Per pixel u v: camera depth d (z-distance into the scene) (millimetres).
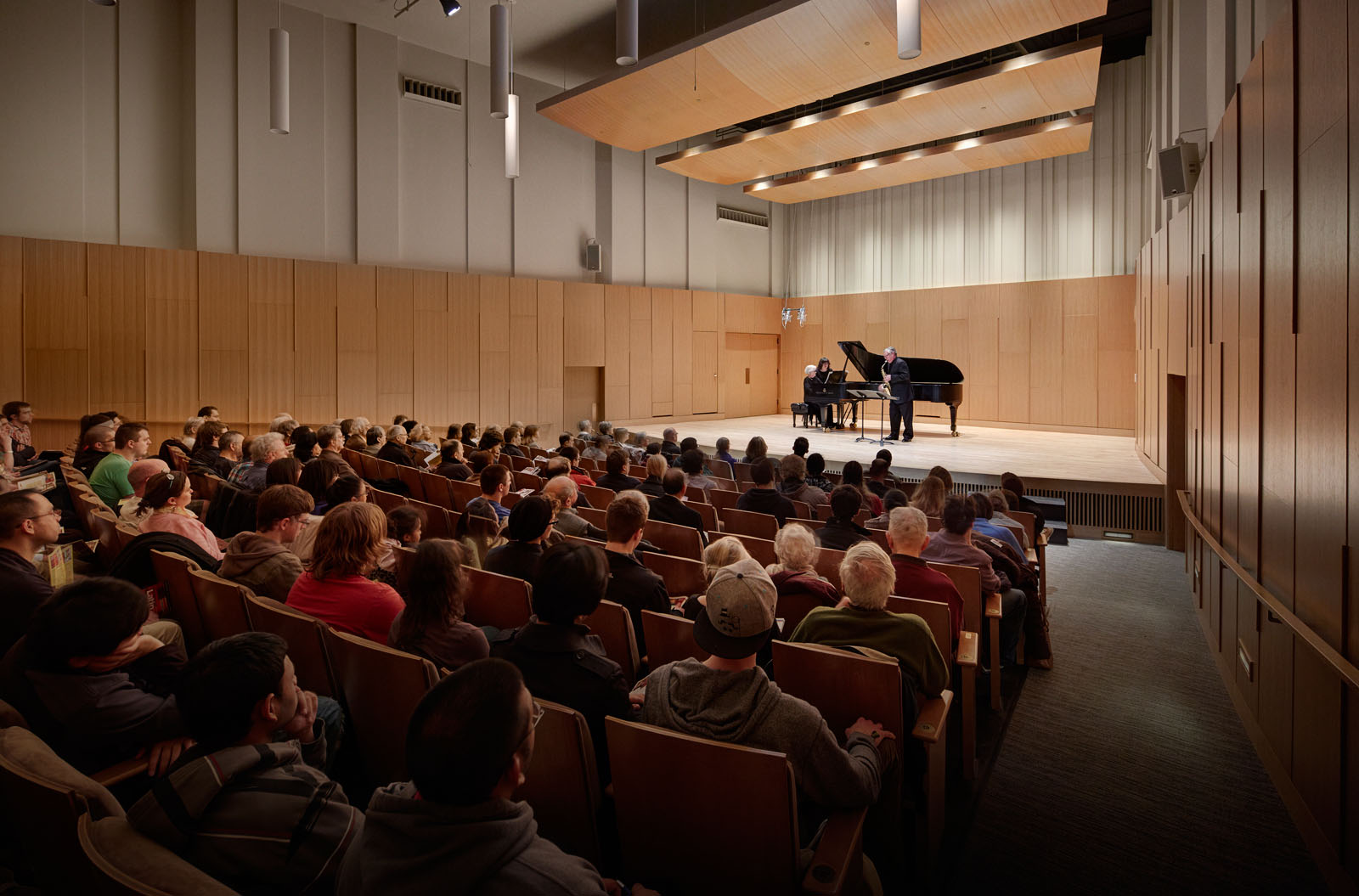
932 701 2480
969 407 15773
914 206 16656
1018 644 4188
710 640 1787
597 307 15070
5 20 9430
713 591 1821
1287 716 2914
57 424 9797
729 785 1609
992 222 15539
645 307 15875
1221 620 4320
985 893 2367
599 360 15141
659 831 1735
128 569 3066
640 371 15867
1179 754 3295
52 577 3383
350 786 2332
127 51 10219
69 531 5008
